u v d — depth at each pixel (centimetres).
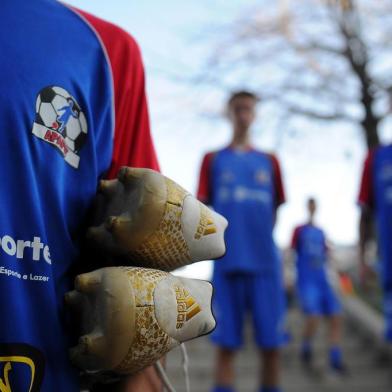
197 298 89
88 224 95
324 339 841
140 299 82
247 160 430
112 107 102
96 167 96
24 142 86
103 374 88
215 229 92
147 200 86
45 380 83
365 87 1199
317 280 736
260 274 413
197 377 679
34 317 83
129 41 108
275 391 407
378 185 397
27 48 91
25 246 84
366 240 426
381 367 735
